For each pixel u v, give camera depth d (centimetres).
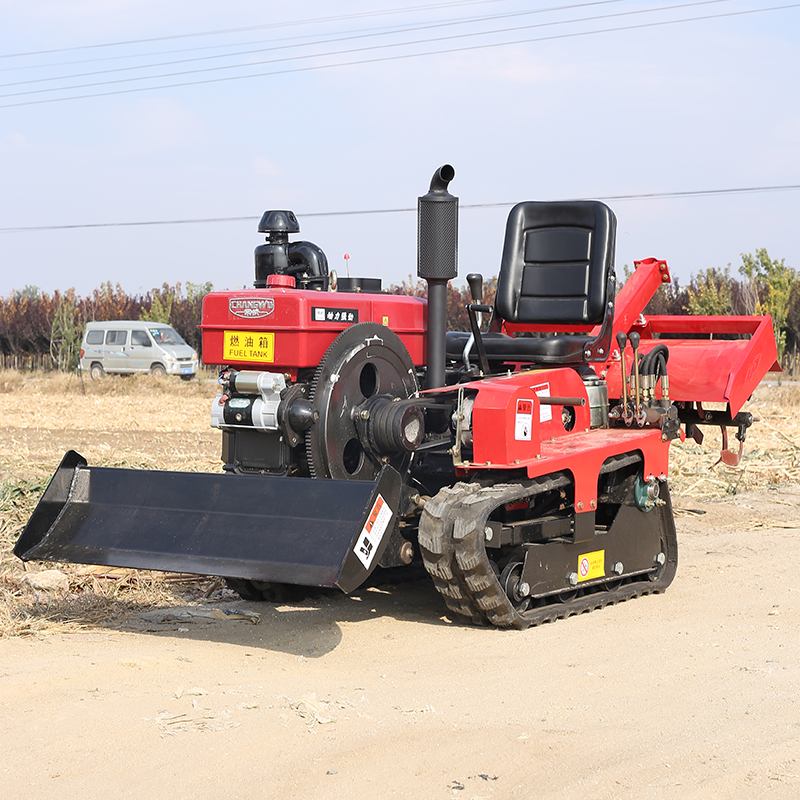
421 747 345
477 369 626
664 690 420
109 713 370
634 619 553
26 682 405
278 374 522
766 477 1111
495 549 556
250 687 409
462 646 495
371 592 627
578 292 657
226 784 313
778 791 315
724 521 891
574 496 557
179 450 1348
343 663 464
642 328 741
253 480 491
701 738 360
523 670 450
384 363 563
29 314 3697
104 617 552
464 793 310
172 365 2978
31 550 513
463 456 546
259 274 643
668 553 643
